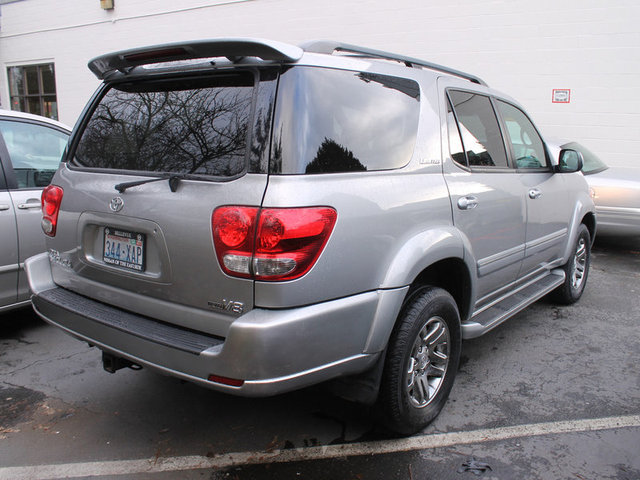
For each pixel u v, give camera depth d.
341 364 2.30
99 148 2.77
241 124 2.23
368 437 2.85
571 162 4.02
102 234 2.61
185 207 2.22
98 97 2.90
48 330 4.22
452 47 9.08
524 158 3.91
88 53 12.72
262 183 2.08
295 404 3.18
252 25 10.61
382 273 2.42
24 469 2.55
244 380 2.06
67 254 2.81
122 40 12.16
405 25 9.34
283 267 2.04
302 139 2.15
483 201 3.14
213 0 10.82
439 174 2.85
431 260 2.63
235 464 2.61
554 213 4.21
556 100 8.56
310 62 2.29
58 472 2.53
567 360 3.80
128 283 2.49
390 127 2.60
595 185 6.91
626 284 5.72
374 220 2.36
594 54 8.20
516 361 3.78
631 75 8.04
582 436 2.86
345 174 2.30
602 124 8.35
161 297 2.37
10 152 3.93
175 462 2.62
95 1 12.27
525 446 2.77
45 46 13.37
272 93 2.18
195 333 2.27
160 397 3.24
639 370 3.65
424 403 2.85
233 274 2.10
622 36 7.98
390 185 2.49
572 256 4.73
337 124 2.32
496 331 4.34
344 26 9.80
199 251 2.18
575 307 4.96
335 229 2.18
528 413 3.09
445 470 2.57
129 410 3.09
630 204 6.71
